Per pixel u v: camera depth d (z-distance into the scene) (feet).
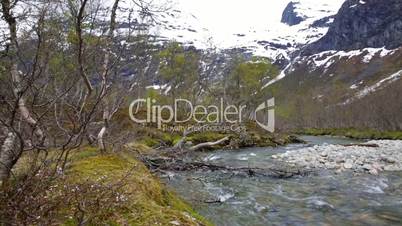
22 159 21.95
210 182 49.34
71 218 16.87
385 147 115.85
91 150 32.53
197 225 19.72
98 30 19.29
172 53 142.61
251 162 75.66
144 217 18.69
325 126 330.13
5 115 15.42
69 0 16.08
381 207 39.06
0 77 14.79
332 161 78.79
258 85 191.11
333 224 32.86
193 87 150.82
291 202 40.63
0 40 15.16
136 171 27.94
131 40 23.35
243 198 41.32
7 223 14.76
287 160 79.66
